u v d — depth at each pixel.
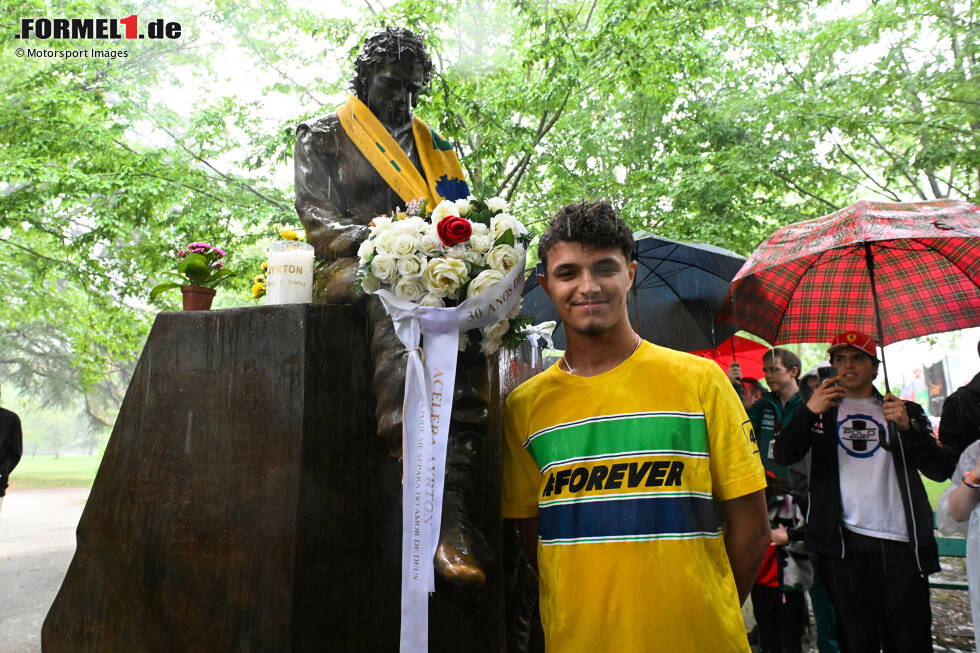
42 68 8.97
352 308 2.31
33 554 7.89
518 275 1.99
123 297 9.89
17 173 7.85
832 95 8.49
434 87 7.48
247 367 2.25
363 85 2.83
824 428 3.23
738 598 1.75
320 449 2.19
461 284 1.96
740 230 8.21
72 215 9.53
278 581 2.10
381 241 1.96
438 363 1.92
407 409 1.90
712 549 1.67
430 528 1.81
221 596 2.16
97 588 2.34
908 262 3.43
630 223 8.04
